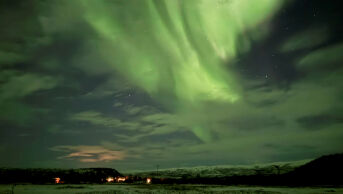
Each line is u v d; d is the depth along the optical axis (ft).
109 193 140.15
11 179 285.02
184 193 138.21
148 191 153.58
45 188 183.93
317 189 162.30
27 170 333.83
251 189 169.99
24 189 172.24
